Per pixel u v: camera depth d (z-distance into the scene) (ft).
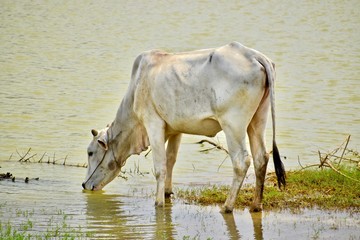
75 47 201.36
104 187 83.25
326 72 165.68
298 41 215.92
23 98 136.36
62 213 71.31
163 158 73.92
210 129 70.59
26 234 63.41
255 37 223.92
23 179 85.51
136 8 287.69
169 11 280.51
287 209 71.41
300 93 142.20
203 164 94.32
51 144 104.01
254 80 67.05
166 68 71.67
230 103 67.36
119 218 69.67
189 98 69.87
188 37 223.92
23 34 223.30
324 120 119.65
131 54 191.62
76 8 285.43
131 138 78.13
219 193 77.56
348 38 221.46
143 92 73.77
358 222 66.59
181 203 75.51
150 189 82.53
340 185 77.10
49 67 170.30
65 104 131.85
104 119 120.57
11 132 110.93
